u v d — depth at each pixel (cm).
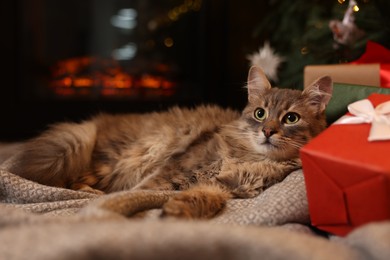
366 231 74
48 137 162
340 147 90
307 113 142
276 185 118
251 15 310
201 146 155
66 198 128
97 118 186
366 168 82
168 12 328
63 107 314
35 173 154
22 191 127
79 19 325
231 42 314
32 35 311
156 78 333
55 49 324
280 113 141
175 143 164
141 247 69
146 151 168
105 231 71
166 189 147
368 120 99
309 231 101
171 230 72
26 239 70
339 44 193
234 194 135
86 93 322
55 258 66
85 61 329
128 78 330
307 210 105
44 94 318
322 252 70
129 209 101
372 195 83
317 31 204
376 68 145
